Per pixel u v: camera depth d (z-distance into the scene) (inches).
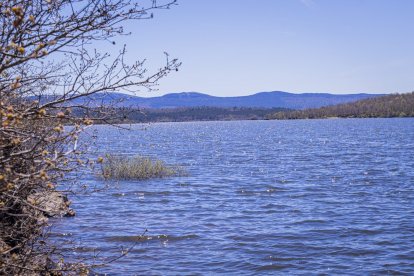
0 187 132.3
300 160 1481.3
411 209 627.8
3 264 167.0
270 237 490.3
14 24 117.7
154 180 971.3
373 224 543.2
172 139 3255.4
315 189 847.1
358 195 764.0
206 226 546.9
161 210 649.6
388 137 2726.4
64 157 150.4
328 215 603.5
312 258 416.2
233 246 456.8
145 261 404.5
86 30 147.0
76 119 149.1
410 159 1403.8
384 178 976.9
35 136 137.7
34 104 157.6
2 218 190.9
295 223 558.9
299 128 4874.5
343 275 370.0
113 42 155.6
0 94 142.8
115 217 585.9
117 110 164.4
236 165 1354.6
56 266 211.2
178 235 497.7
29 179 139.6
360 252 430.9
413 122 5472.4
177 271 381.1
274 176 1066.7
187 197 769.6
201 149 2110.0
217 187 889.5
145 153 1823.3
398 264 394.6
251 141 2770.7
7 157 135.3
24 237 194.2
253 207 677.3
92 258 385.1
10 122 124.7
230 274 377.4
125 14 151.2
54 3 143.6
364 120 7278.5
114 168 962.1
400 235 489.4
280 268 390.6
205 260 412.2
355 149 1910.7
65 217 553.0
